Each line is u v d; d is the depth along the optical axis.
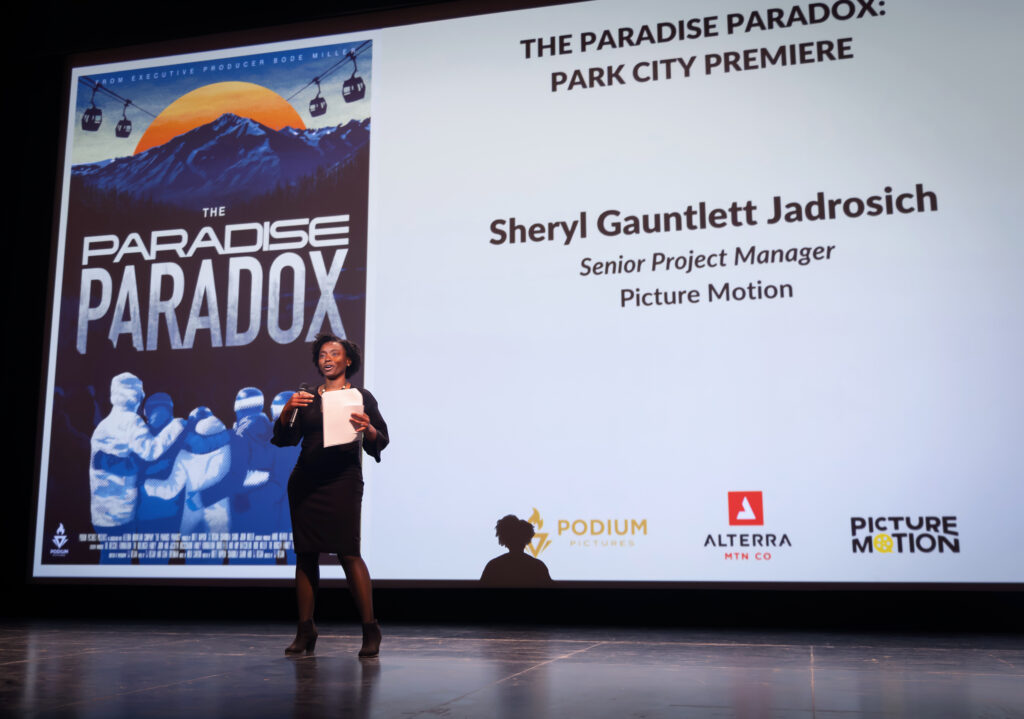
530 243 4.46
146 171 5.03
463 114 4.67
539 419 4.29
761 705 1.94
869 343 3.98
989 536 3.73
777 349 4.08
